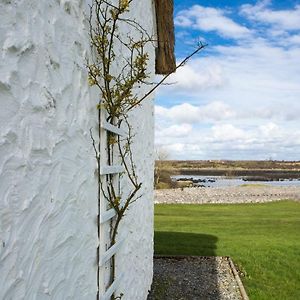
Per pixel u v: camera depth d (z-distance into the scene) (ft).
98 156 9.61
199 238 38.50
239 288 21.33
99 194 9.73
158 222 51.06
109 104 9.82
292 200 87.81
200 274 24.17
